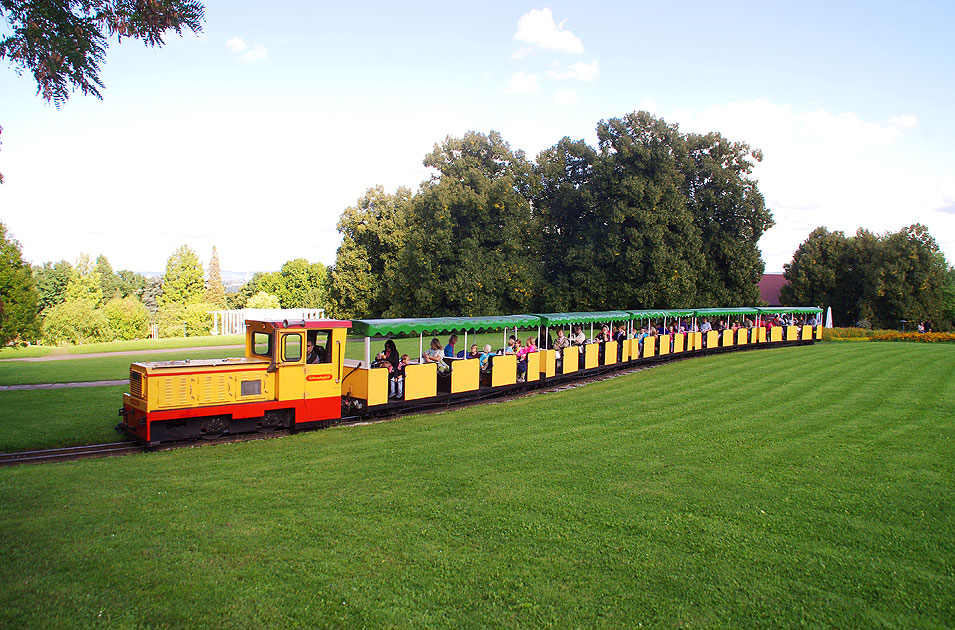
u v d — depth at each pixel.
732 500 8.87
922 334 36.81
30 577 6.26
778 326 34.75
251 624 5.54
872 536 7.62
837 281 52.47
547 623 5.67
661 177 40.62
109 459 10.97
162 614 5.63
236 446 11.97
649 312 26.44
